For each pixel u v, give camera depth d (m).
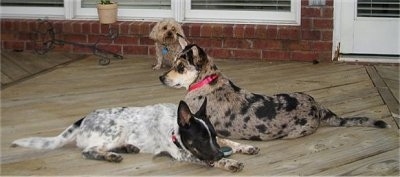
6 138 3.63
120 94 4.49
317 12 5.37
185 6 5.75
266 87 4.63
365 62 5.39
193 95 3.53
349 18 5.39
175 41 5.07
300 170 3.19
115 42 5.80
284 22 5.57
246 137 3.50
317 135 3.62
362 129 3.71
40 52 5.88
